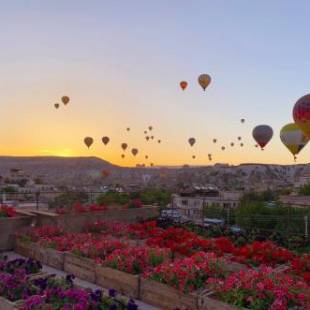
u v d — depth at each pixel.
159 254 7.57
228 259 8.27
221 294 5.73
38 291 5.96
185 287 6.07
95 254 8.06
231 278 5.91
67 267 8.24
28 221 10.82
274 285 5.57
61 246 8.84
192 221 13.67
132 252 7.58
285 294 5.42
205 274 6.46
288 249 9.65
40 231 9.98
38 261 8.22
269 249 8.55
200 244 9.12
